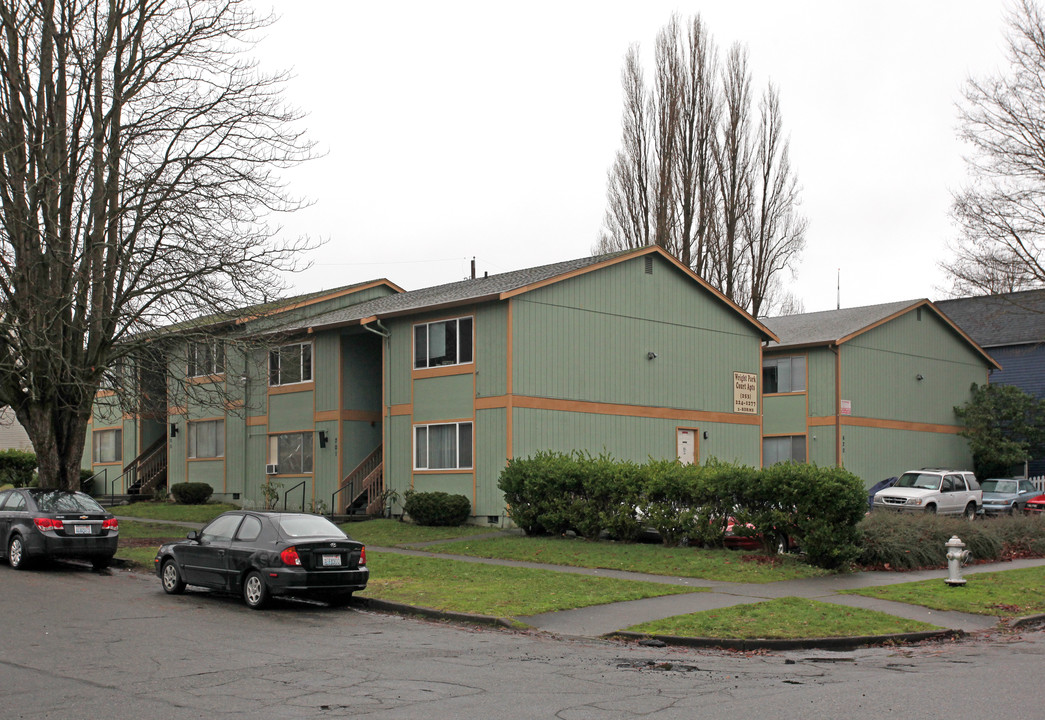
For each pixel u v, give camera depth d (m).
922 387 41.19
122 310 23.31
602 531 23.14
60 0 23.12
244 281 23.25
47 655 10.89
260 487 34.00
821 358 37.62
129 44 24.30
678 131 41.66
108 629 12.74
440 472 27.45
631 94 42.31
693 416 30.97
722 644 12.05
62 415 24.27
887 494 32.22
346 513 30.31
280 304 26.62
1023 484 35.72
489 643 12.08
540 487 23.19
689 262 41.53
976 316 49.06
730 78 42.19
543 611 14.04
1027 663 10.94
